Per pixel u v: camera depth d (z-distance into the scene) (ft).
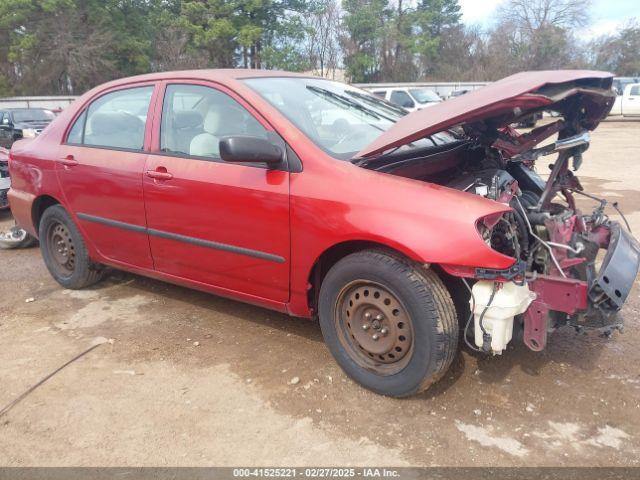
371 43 136.26
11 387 10.74
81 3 104.94
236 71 12.46
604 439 8.77
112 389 10.57
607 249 10.66
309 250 10.07
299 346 12.00
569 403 9.69
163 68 110.73
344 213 9.52
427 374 9.23
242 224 10.91
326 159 10.06
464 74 142.51
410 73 140.56
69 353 12.01
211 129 11.60
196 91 12.04
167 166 12.06
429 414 9.49
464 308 10.12
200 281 12.38
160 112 12.55
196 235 11.80
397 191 9.27
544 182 12.99
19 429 9.46
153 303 14.61
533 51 148.36
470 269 8.73
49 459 8.71
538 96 8.72
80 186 13.96
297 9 122.83
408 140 9.52
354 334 10.17
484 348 9.13
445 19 149.18
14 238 20.25
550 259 9.80
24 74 109.29
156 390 10.50
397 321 9.49
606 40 169.78
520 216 10.22
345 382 10.52
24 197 15.85
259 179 10.58
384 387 9.78
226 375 10.93
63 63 105.91
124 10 112.27
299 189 10.05
